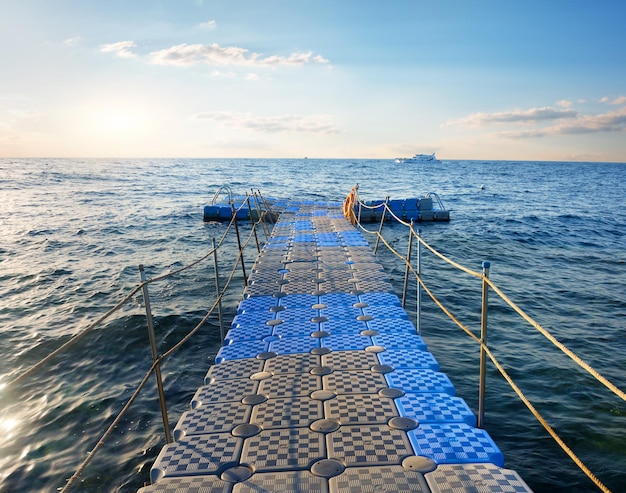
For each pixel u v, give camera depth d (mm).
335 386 4957
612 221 30453
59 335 9844
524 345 9523
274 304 7926
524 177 110438
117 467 5645
